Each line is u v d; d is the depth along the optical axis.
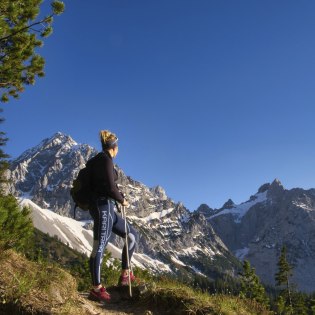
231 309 3.48
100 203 3.34
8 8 6.89
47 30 7.17
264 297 20.36
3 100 7.95
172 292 3.42
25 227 4.87
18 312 2.54
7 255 3.38
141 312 3.24
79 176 3.40
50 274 3.35
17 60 7.41
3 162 10.73
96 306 3.23
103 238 3.34
